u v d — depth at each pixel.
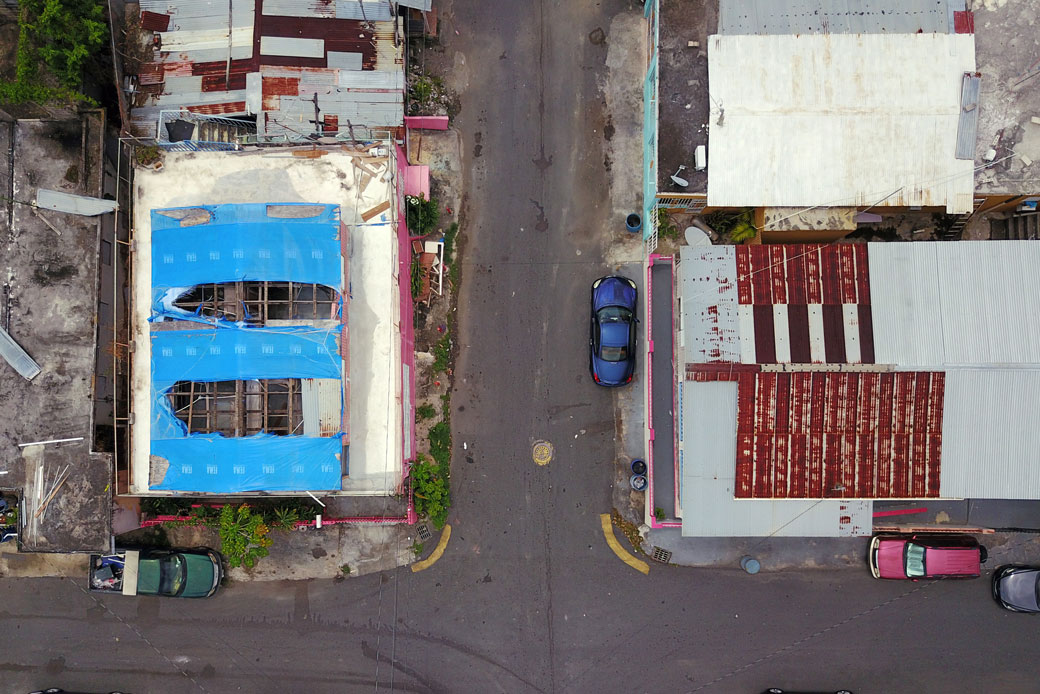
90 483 14.89
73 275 15.21
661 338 16.17
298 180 14.75
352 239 14.61
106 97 16.27
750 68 15.55
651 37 16.83
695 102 15.80
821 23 15.60
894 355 14.63
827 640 17.31
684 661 17.34
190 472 13.59
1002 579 16.98
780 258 15.06
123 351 15.60
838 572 17.42
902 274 14.91
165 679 17.55
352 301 14.55
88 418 14.98
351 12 16.11
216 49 15.97
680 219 17.48
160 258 13.70
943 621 17.28
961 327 14.72
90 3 14.83
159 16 16.02
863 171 15.49
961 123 15.36
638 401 17.52
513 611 17.47
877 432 14.73
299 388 13.70
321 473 13.53
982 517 16.17
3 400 15.00
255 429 13.88
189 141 15.27
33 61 14.77
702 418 14.98
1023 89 15.50
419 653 17.47
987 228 17.41
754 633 17.36
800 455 14.80
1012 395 14.58
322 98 15.98
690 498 15.09
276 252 13.52
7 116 15.27
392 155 14.73
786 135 15.54
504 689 17.38
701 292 15.02
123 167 15.87
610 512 17.50
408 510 16.73
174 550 17.20
